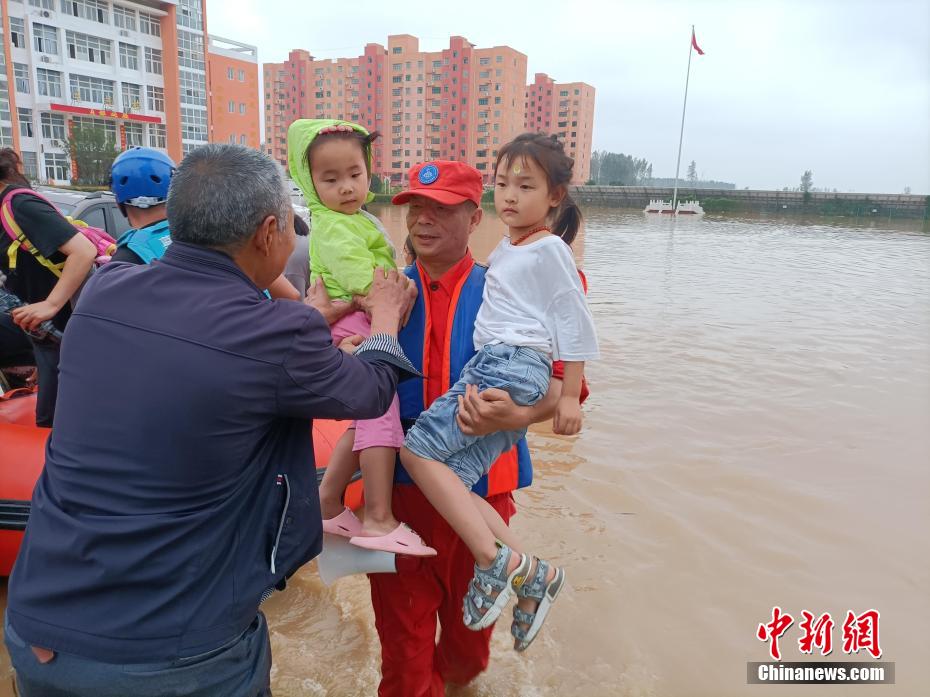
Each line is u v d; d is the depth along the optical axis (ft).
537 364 6.91
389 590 7.82
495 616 6.73
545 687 9.41
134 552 5.23
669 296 42.37
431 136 277.44
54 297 10.90
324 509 7.80
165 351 5.29
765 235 111.55
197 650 5.41
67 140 144.05
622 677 9.62
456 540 7.93
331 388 5.68
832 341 30.32
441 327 7.70
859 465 16.75
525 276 7.13
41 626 5.32
